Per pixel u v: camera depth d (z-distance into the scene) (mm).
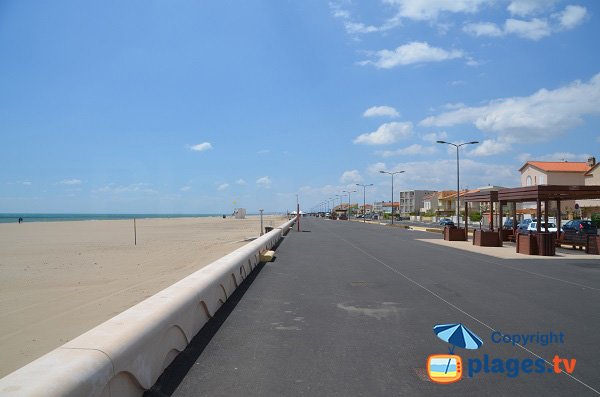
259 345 6707
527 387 5168
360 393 4977
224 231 54812
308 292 11055
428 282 12688
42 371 3504
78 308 11391
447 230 31484
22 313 10945
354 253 21500
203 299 7633
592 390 5094
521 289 11602
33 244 33281
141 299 12273
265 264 16922
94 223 88688
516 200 25578
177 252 26422
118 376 4297
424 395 4938
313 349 6527
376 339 7039
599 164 55562
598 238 21719
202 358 6113
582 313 8836
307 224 73438
